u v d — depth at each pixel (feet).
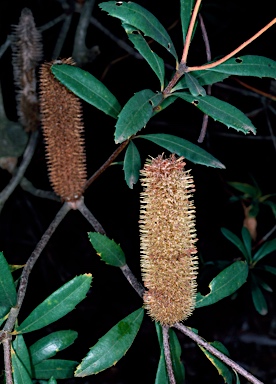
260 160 4.64
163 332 2.15
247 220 3.49
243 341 4.73
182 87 2.11
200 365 4.42
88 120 4.12
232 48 3.64
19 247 4.87
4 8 3.63
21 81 2.81
